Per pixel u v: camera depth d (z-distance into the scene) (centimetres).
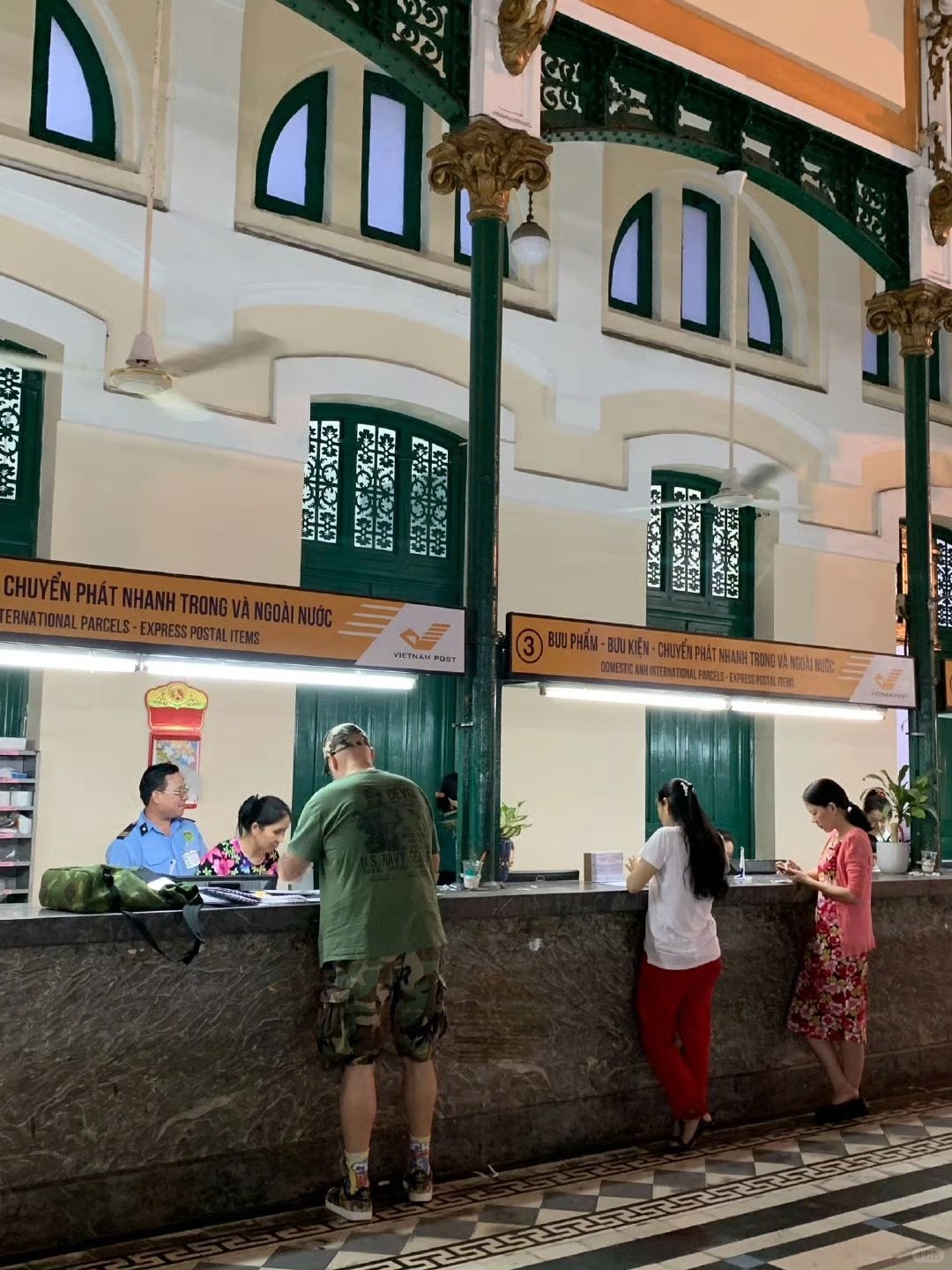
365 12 621
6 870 735
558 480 975
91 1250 414
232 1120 450
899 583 1198
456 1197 479
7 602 504
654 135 737
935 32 873
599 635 664
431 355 924
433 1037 466
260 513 832
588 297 1008
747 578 1120
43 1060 412
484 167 632
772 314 1159
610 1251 425
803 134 815
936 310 851
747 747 1115
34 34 788
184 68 823
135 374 649
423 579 949
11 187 750
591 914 556
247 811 615
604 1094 553
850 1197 489
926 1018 693
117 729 775
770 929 628
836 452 1150
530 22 642
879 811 827
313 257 870
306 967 473
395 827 468
